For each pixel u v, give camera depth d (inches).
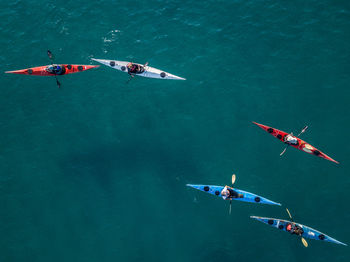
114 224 2287.2
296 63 2603.3
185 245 2244.1
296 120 2477.9
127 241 2252.7
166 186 2372.0
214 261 2210.9
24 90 2583.7
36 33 2726.4
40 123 2518.5
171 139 2475.4
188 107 2539.4
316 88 2539.4
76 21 2751.0
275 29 2696.9
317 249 2217.0
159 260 2214.6
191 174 2397.9
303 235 2225.6
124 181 2386.8
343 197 2298.2
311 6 2748.5
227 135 2469.2
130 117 2527.1
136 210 2316.7
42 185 2374.5
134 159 2439.7
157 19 2760.8
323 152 2395.4
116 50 2672.2
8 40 2711.6
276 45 2655.0
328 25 2684.5
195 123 2503.7
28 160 2432.3
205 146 2453.2
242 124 2487.7
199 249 2235.5
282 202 2313.0
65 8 2785.4
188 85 2586.1
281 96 2534.5
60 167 2418.8
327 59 2600.9
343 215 2267.5
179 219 2295.8
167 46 2687.0
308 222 2269.9
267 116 2497.5
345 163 2365.9
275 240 2241.6
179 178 2390.5
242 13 2758.4
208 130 2486.5
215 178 2385.6
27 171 2405.3
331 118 2466.8
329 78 2556.6
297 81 2561.5
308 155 2391.7
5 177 2390.5
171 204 2329.0
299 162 2384.4
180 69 2625.5
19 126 2509.8
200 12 2778.1
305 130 2444.6
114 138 2486.5
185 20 2755.9
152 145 2466.8
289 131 2456.9
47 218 2297.0
